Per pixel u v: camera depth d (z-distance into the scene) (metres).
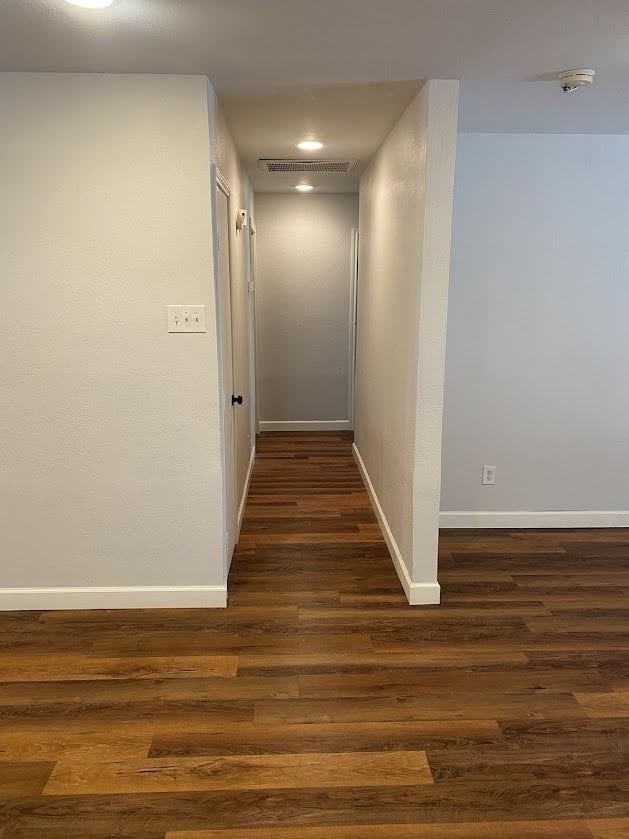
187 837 1.69
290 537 3.70
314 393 6.30
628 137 3.42
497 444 3.76
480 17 1.84
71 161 2.47
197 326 2.63
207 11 1.79
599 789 1.86
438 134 2.47
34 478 2.74
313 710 2.19
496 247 3.51
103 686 2.31
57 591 2.85
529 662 2.48
